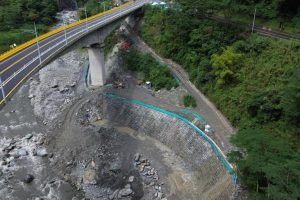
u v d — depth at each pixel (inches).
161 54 2819.9
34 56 1978.3
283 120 1657.2
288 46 1940.2
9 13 3919.8
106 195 1727.4
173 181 1772.9
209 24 2464.3
